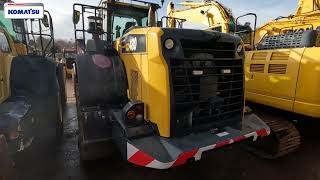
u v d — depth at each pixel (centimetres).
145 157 209
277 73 326
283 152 318
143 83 240
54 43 412
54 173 293
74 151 354
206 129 244
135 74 255
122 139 229
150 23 389
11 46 341
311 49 288
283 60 319
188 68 227
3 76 291
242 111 271
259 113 363
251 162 325
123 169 300
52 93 351
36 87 333
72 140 398
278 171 304
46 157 333
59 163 317
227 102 258
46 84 342
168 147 216
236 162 325
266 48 385
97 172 294
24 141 267
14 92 320
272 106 338
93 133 254
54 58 399
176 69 223
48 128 354
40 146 351
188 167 308
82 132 255
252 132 254
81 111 261
